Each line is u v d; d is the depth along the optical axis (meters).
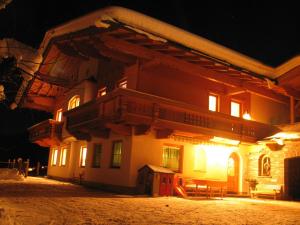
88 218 6.93
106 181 14.62
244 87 15.65
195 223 7.07
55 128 19.73
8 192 11.23
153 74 14.10
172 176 13.05
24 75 6.42
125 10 11.30
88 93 17.64
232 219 7.93
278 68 15.74
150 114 12.52
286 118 19.00
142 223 6.71
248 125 15.79
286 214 9.40
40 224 6.02
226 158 16.03
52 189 13.41
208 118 14.27
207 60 13.49
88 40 12.21
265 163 16.08
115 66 15.88
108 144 15.09
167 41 12.11
